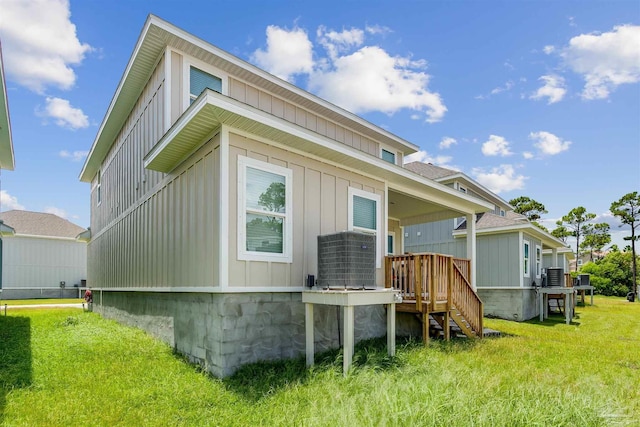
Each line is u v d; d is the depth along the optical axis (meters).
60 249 26.45
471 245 11.05
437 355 6.25
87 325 9.95
